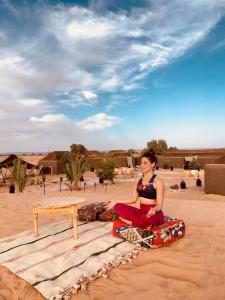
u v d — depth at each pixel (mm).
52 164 24641
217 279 3094
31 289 2955
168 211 6508
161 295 2809
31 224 5574
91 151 34688
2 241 4348
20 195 10430
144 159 4199
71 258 3590
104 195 9984
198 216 5973
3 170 22625
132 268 3418
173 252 3846
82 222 5359
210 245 4102
